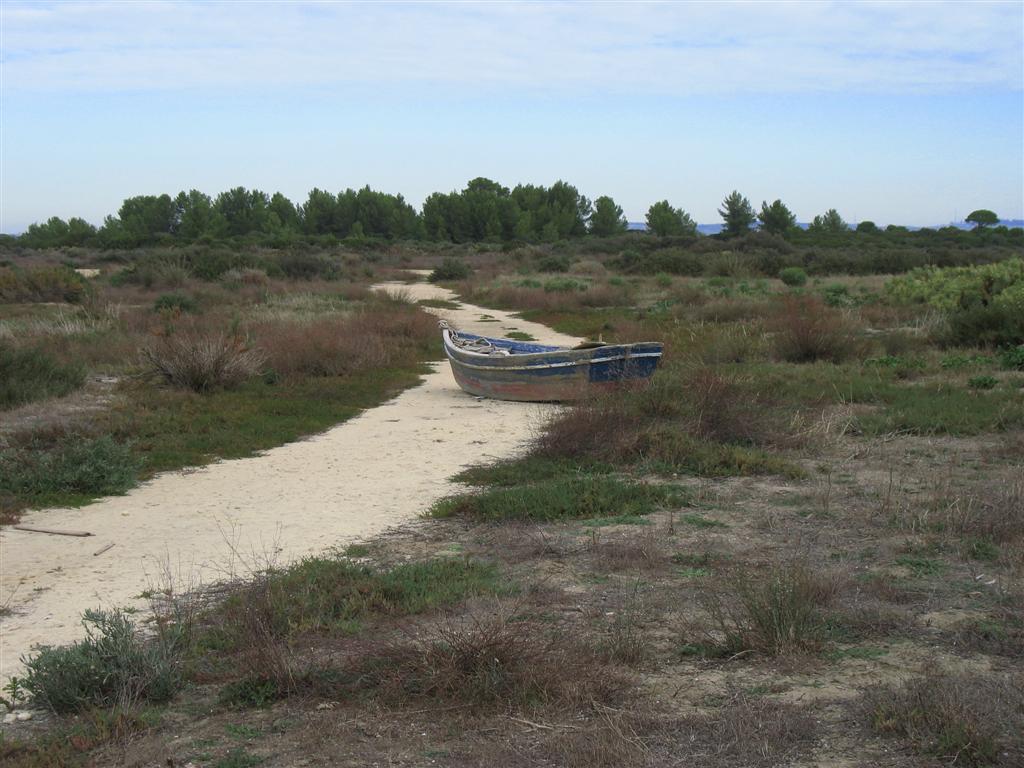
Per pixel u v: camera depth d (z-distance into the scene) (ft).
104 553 25.46
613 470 33.14
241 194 409.49
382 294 124.26
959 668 15.80
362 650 17.12
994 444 35.29
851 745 13.28
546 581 21.34
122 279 135.03
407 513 28.94
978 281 83.25
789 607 17.53
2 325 73.97
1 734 14.58
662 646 17.29
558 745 13.50
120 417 43.86
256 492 32.32
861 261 172.55
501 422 45.32
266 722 14.97
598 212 413.59
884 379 51.88
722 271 167.43
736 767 12.81
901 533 24.13
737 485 30.19
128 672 16.29
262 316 88.89
